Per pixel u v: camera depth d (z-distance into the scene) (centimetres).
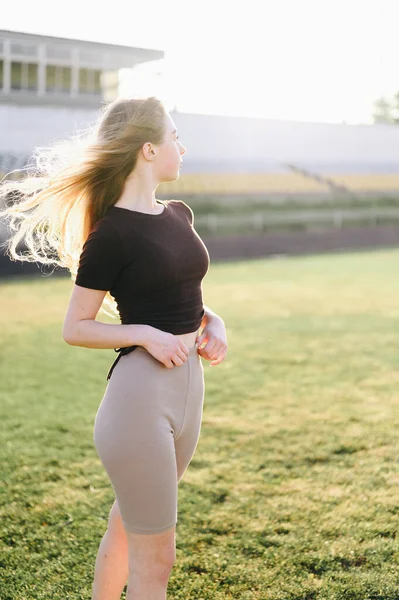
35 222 224
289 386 617
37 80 2548
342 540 312
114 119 212
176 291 212
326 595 267
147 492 205
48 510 352
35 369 694
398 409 538
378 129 3375
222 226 2680
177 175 222
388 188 3344
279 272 1616
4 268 1722
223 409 541
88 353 777
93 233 205
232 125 3000
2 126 2469
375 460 420
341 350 775
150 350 203
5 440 467
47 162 217
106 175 211
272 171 3083
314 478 391
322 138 3241
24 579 284
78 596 271
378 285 1352
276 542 312
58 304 1157
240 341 832
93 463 422
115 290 212
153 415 205
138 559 210
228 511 346
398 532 319
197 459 424
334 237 2645
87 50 2627
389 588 270
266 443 455
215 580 280
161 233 209
